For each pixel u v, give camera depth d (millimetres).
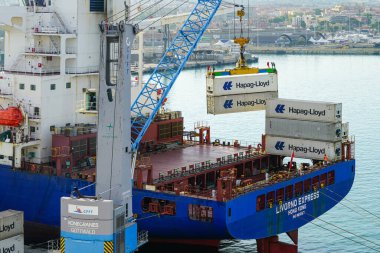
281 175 94250
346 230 103125
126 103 78375
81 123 102750
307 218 97875
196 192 90000
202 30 101188
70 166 95688
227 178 84688
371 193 119562
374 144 157375
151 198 88188
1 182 98125
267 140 104188
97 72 103375
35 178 94938
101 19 103312
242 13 112125
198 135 113625
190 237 89438
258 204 88875
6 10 99500
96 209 73062
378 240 99312
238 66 107750
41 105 97625
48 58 101000
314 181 98375
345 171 103375
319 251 95312
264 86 108688
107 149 78438
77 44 101125
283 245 93438
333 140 99875
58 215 94000
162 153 104875
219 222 84375
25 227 98188
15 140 96938
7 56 102875
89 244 73688
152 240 91875
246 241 98375
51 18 100938
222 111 106125
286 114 102312
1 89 100812
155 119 106312
